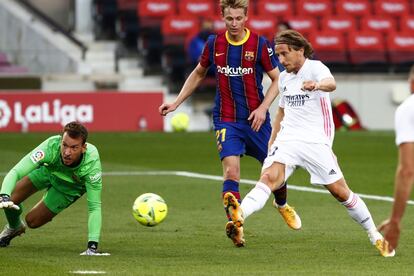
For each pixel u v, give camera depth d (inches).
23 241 1138.0
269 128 1178.6
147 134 2972.4
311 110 1066.7
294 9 3511.3
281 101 1108.5
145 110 3110.2
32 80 3189.0
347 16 3486.7
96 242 1040.2
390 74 3358.8
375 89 3230.8
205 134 2979.8
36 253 1042.7
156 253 1045.8
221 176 1930.4
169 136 2903.5
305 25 3410.4
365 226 1071.0
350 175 1946.4
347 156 2351.1
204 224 1291.8
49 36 3390.7
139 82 3314.5
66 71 3388.3
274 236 1186.6
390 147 2586.1
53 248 1082.7
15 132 3006.9
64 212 1405.0
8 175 1021.2
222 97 1172.5
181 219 1341.0
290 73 1075.9
